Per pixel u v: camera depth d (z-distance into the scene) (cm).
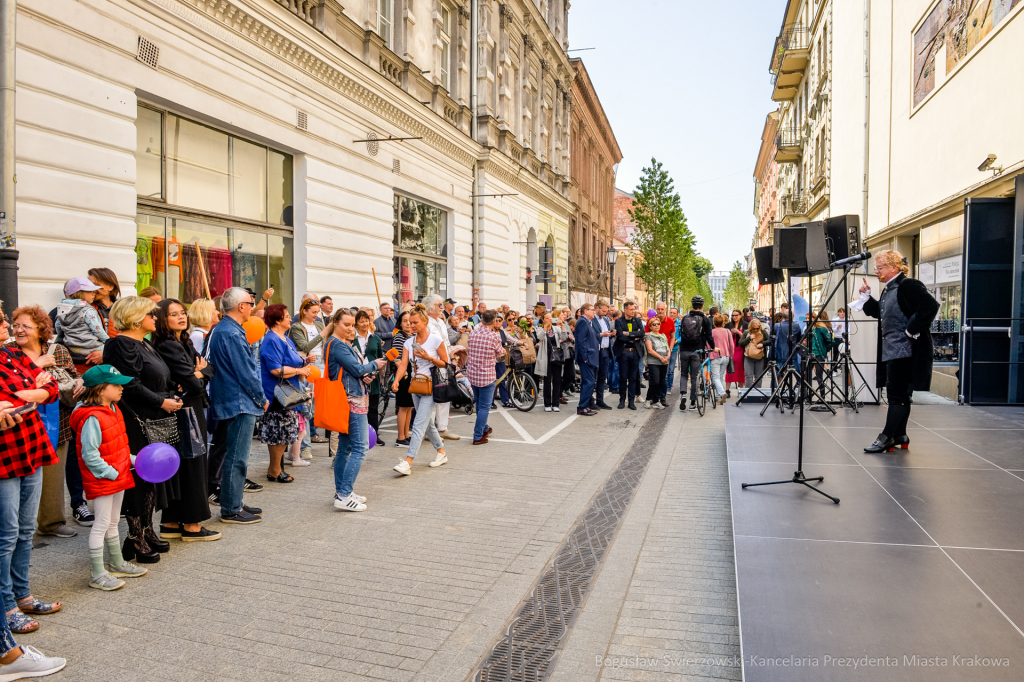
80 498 546
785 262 623
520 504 602
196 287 943
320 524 541
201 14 891
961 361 1036
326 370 575
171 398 459
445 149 1727
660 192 3697
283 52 1062
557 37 2834
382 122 1389
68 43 704
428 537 511
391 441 906
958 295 1229
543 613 385
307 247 1151
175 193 908
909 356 630
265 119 1032
